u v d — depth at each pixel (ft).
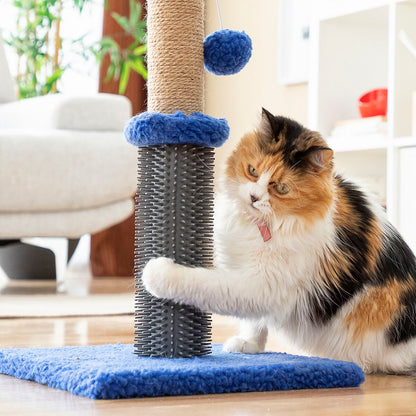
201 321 4.68
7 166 9.36
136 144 4.66
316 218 4.46
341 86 9.25
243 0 12.82
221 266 4.68
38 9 13.25
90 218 10.12
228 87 13.33
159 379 3.79
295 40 11.51
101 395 3.69
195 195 4.62
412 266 5.07
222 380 3.91
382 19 9.00
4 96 11.57
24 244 12.02
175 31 4.75
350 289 4.66
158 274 4.28
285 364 4.17
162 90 4.78
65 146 9.63
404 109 8.11
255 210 4.51
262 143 4.67
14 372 4.41
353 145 8.52
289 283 4.47
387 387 4.28
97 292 10.32
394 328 4.78
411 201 7.79
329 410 3.51
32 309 8.18
